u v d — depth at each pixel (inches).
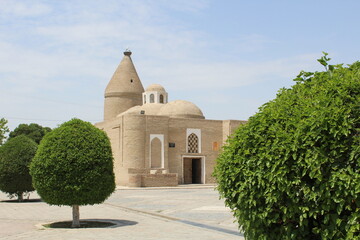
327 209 182.2
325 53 217.6
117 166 1464.1
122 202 773.3
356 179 171.6
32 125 2395.4
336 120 180.5
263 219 204.5
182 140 1491.1
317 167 181.9
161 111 1628.9
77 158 440.5
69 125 461.1
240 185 220.1
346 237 176.4
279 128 202.7
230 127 1541.6
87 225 468.4
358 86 183.5
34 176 450.9
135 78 1968.5
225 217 525.3
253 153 213.6
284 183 193.0
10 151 751.7
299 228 195.2
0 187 753.0
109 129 1561.3
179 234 395.5
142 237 378.3
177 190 1160.8
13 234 401.4
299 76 226.2
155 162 1435.8
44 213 587.2
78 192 437.4
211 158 1534.2
